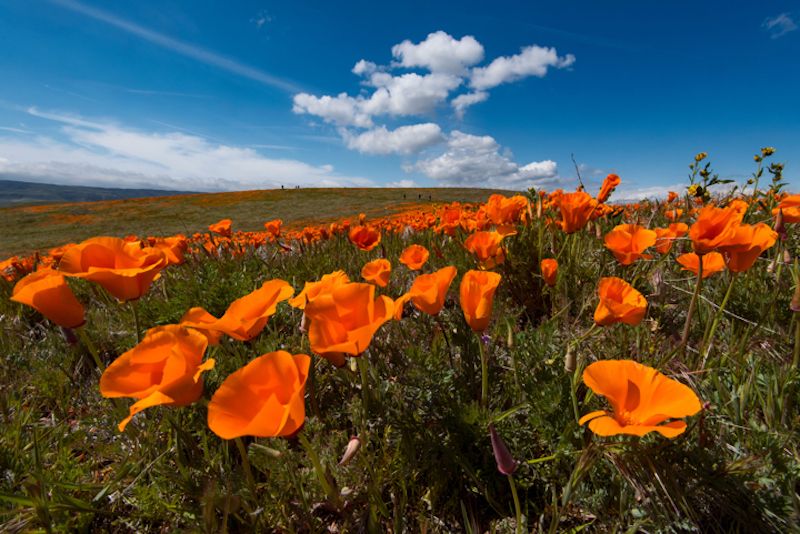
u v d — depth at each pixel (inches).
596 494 49.3
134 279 60.6
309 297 61.9
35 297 54.6
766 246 58.4
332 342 46.7
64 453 61.7
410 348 64.1
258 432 35.0
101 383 40.8
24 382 88.4
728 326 80.8
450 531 53.2
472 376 67.7
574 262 102.9
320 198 2390.5
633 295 57.6
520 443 57.1
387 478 56.4
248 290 116.8
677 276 103.1
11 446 64.3
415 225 218.2
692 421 53.5
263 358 39.7
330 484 49.6
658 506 46.5
